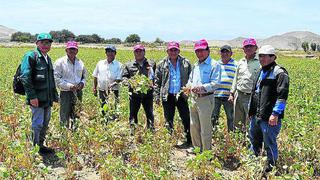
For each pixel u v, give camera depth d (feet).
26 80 23.67
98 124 26.91
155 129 29.84
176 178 20.74
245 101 27.45
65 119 28.99
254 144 23.75
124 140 26.25
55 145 26.61
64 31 338.95
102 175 20.90
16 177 18.92
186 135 29.14
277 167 22.59
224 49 29.37
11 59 102.27
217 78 24.82
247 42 26.81
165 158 22.90
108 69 32.58
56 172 22.77
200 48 24.73
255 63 27.04
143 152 23.15
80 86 29.37
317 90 49.90
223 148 25.40
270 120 21.43
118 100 30.35
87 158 24.57
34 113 24.52
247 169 20.40
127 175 19.76
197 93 24.76
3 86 46.83
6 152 23.03
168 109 29.09
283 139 26.76
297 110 33.32
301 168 20.62
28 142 23.95
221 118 33.94
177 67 28.53
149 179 19.17
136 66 30.42
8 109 30.58
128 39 346.74
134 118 30.73
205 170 21.18
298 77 73.82
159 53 151.64
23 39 365.81
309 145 23.70
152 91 30.37
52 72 25.63
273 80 21.65
